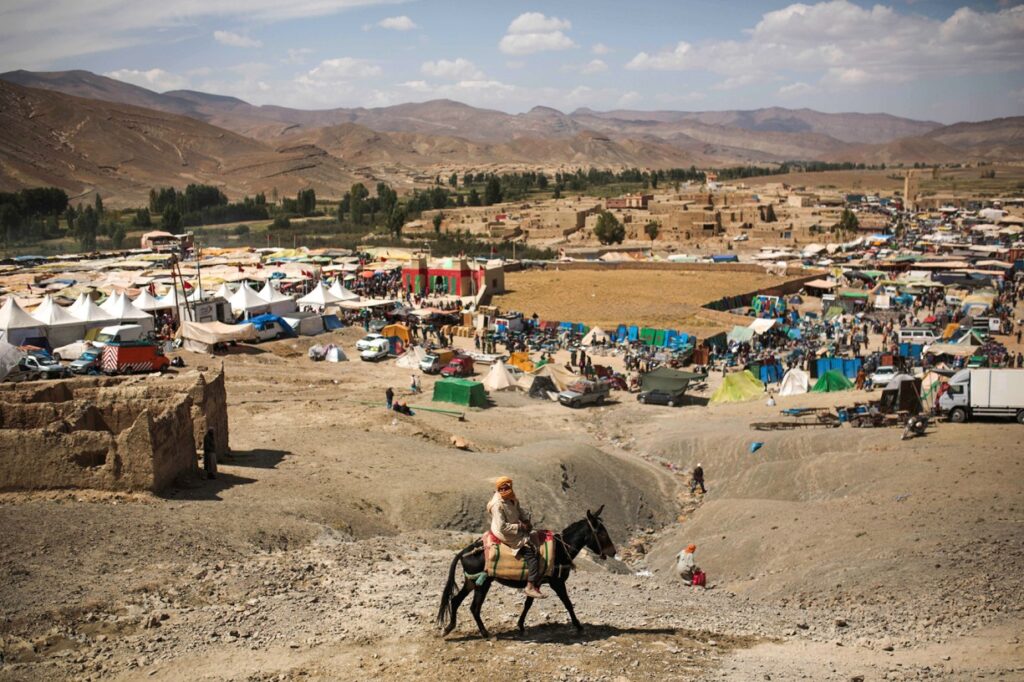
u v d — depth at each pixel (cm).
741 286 11019
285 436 3494
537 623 1509
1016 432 3500
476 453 3650
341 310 8212
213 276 9794
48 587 1577
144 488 2250
